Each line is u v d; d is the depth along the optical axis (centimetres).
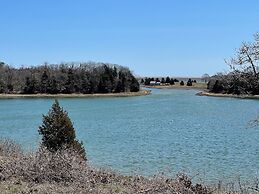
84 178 1205
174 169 2220
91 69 13975
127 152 2802
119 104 9350
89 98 11994
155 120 5575
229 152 2845
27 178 1166
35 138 3494
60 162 1248
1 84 13025
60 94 13062
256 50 973
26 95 12700
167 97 12406
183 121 5428
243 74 996
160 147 3072
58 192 1044
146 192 1068
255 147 3086
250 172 2139
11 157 1426
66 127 1599
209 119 5719
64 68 13762
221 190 1337
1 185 1078
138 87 14700
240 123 5100
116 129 4438
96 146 3108
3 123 5166
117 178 1302
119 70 14562
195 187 1161
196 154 2745
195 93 15025
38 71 13575
